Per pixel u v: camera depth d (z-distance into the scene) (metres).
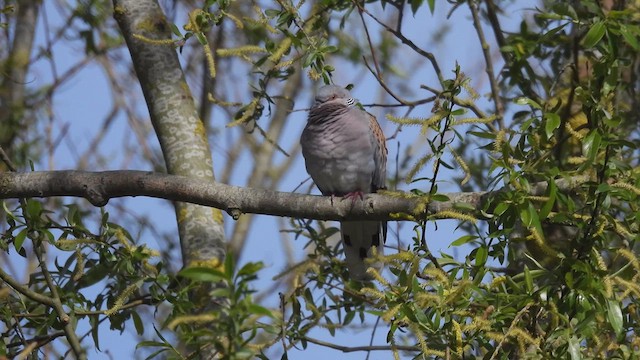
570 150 11.44
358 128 12.47
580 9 12.19
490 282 8.99
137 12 11.62
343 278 11.71
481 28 13.26
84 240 9.52
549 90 11.66
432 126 8.53
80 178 9.99
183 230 10.74
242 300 6.55
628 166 8.83
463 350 8.20
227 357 6.62
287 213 10.00
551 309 8.28
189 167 10.94
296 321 10.29
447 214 8.63
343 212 9.95
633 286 8.05
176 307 8.82
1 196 10.05
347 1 12.18
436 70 12.67
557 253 8.68
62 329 9.85
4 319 9.67
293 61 10.47
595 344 8.50
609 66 9.55
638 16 11.30
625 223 8.84
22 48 15.08
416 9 12.58
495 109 12.74
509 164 8.71
